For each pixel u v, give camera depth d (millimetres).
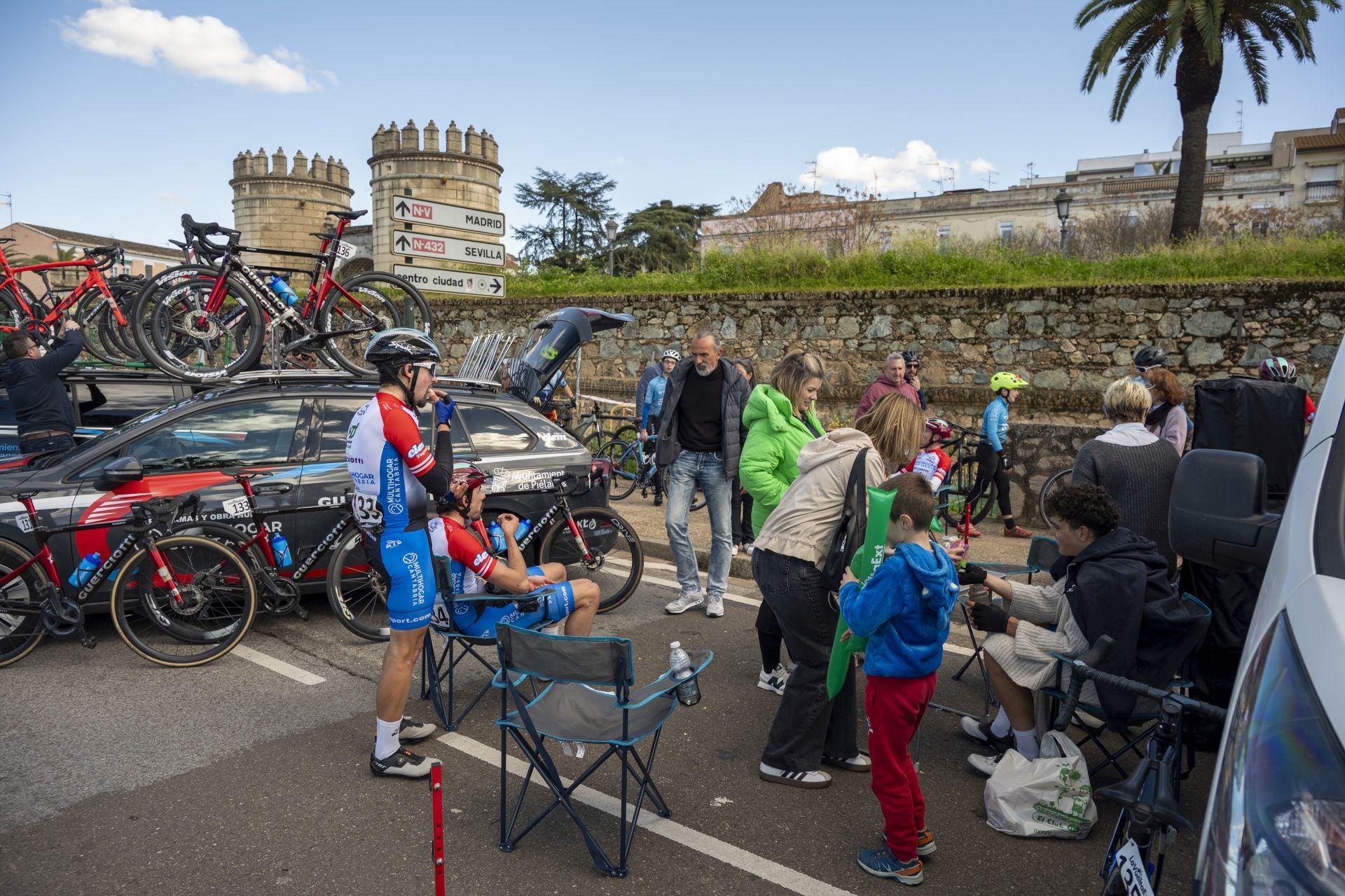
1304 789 1298
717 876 3121
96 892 2924
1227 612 3564
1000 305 12016
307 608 6188
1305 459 2223
